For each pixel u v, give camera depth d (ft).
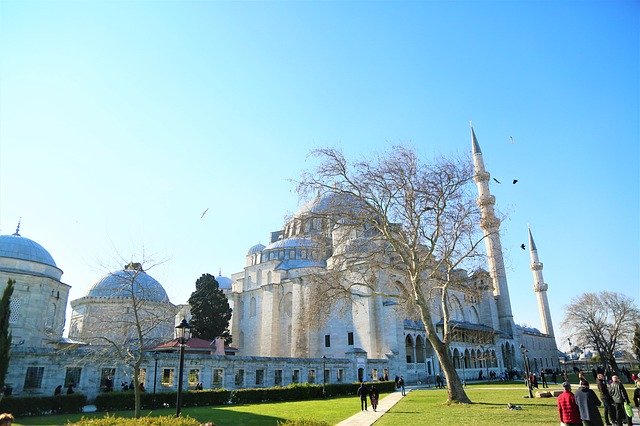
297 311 217.97
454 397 96.58
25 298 146.20
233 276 290.76
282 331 229.86
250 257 286.05
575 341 255.09
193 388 132.05
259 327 240.73
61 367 110.93
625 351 269.03
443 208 103.30
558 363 394.52
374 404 92.43
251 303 252.83
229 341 219.20
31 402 91.91
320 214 109.29
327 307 114.73
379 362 185.88
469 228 105.91
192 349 168.35
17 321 142.51
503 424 62.54
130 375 121.29
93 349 112.98
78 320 194.80
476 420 68.23
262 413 90.94
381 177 105.29
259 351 234.58
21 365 105.09
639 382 65.31
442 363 100.48
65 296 165.89
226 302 224.53
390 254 124.16
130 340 126.93
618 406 55.57
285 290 235.40
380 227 110.52
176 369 128.77
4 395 96.43
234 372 141.59
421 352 222.48
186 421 45.85
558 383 186.91
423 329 224.33
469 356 254.06
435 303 235.61
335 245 114.11
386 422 71.41
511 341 302.66
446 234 105.70
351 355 179.22
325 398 135.13
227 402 116.16
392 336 196.03
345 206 108.37
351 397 138.10
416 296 104.12
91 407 106.52
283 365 156.15
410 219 103.60
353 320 206.18
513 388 146.72
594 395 43.06
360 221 108.47
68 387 106.22
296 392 130.52
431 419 72.23
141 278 190.39
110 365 118.11
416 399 116.37
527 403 92.17
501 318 313.32
